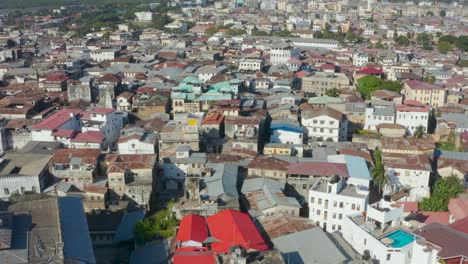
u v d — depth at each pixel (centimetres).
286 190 13775
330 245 10450
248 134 16525
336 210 11881
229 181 13400
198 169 14738
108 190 13700
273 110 19912
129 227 12194
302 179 13725
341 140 19100
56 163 13938
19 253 7444
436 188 13862
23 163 14125
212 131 17262
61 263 7300
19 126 17588
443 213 12375
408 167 14438
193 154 15300
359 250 10606
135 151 16125
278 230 11100
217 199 12388
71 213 9675
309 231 10975
